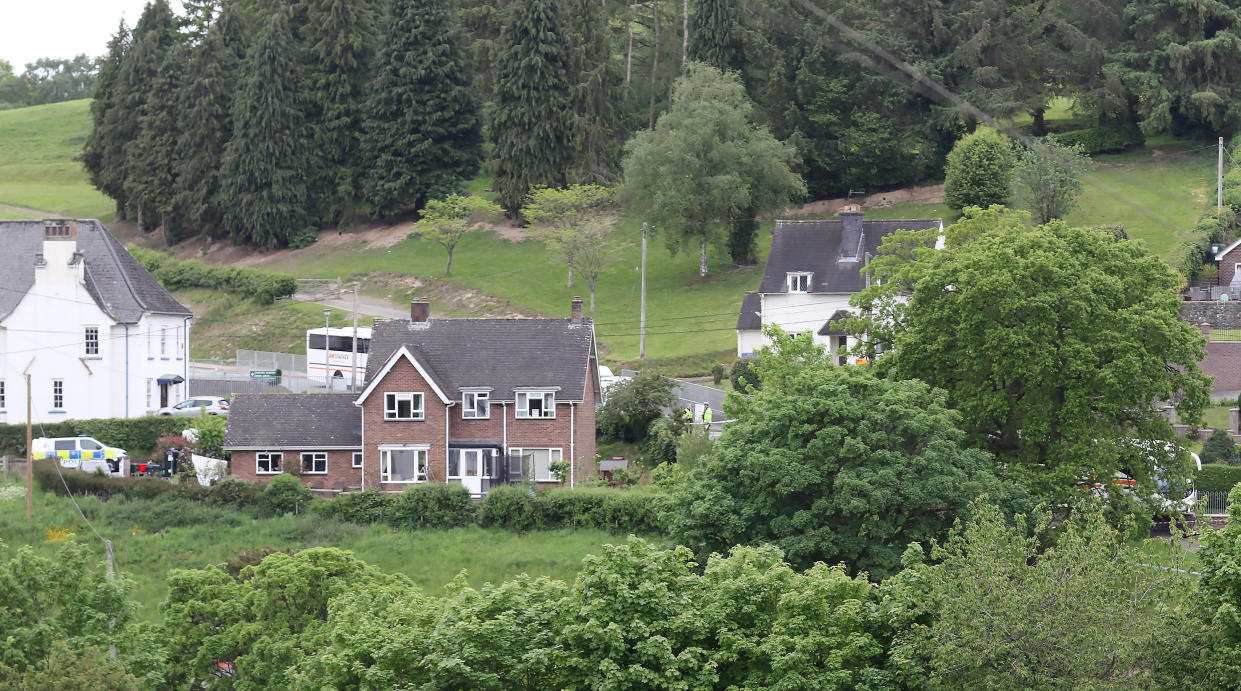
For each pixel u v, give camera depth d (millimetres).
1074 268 108438
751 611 68562
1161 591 62812
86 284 176500
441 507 132250
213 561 121875
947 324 111750
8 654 74188
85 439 153000
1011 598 60000
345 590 83375
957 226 135500
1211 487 129375
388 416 150250
